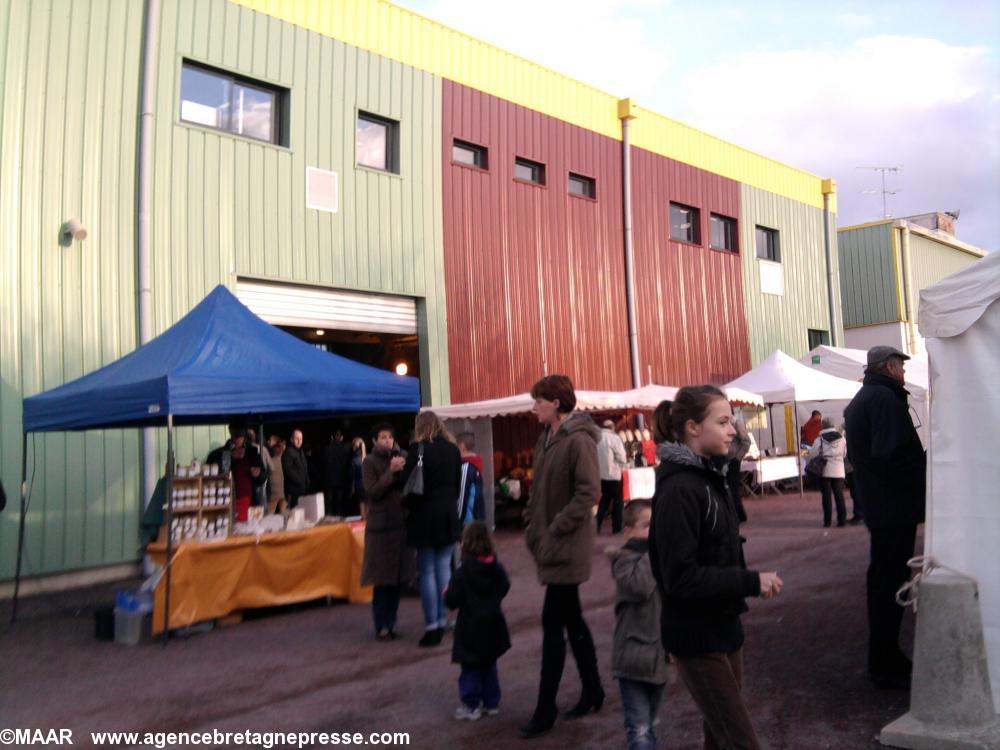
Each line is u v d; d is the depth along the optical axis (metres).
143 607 7.41
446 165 14.51
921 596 4.50
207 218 11.55
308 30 12.81
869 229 26.39
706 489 3.09
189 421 9.76
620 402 14.15
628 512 4.25
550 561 4.81
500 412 12.82
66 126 10.42
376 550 7.18
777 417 21.64
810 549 10.91
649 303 17.91
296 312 12.51
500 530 14.09
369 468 7.26
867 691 5.23
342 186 13.05
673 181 18.97
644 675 4.04
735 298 20.27
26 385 9.89
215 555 7.64
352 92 13.29
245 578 7.88
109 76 10.82
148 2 11.12
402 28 14.03
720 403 3.18
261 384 7.59
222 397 7.39
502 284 15.15
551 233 16.14
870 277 26.33
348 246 13.04
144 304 10.77
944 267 28.66
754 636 6.69
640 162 18.17
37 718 5.46
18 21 10.12
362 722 5.22
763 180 21.70
